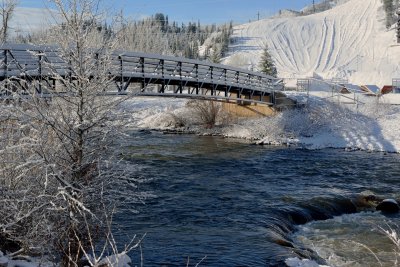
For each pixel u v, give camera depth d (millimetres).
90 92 8539
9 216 9062
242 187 20484
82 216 8422
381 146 32469
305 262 11242
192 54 119875
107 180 8820
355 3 166250
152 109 50156
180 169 24328
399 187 21172
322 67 118625
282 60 127062
